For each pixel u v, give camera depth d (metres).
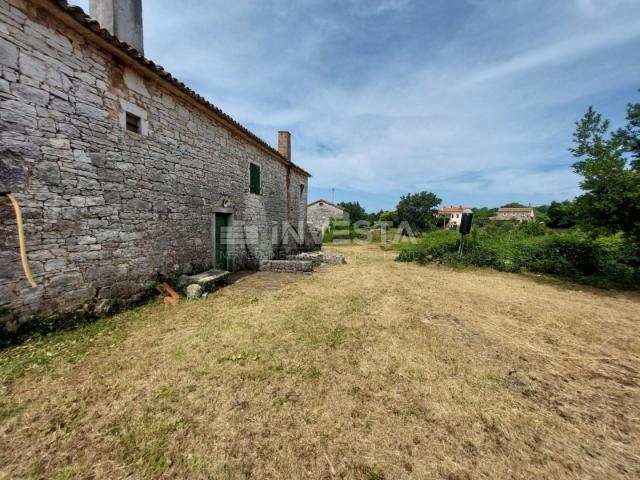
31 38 2.91
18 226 2.81
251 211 8.11
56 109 3.15
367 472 1.51
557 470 1.55
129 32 4.46
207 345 2.96
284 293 5.23
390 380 2.39
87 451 1.59
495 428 1.86
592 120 5.51
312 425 1.83
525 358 2.87
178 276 5.16
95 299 3.62
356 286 5.93
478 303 4.80
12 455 1.55
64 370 2.40
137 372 2.40
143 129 4.32
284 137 11.56
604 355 2.97
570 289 5.94
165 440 1.68
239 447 1.65
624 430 1.87
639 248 6.86
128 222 4.09
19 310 2.87
